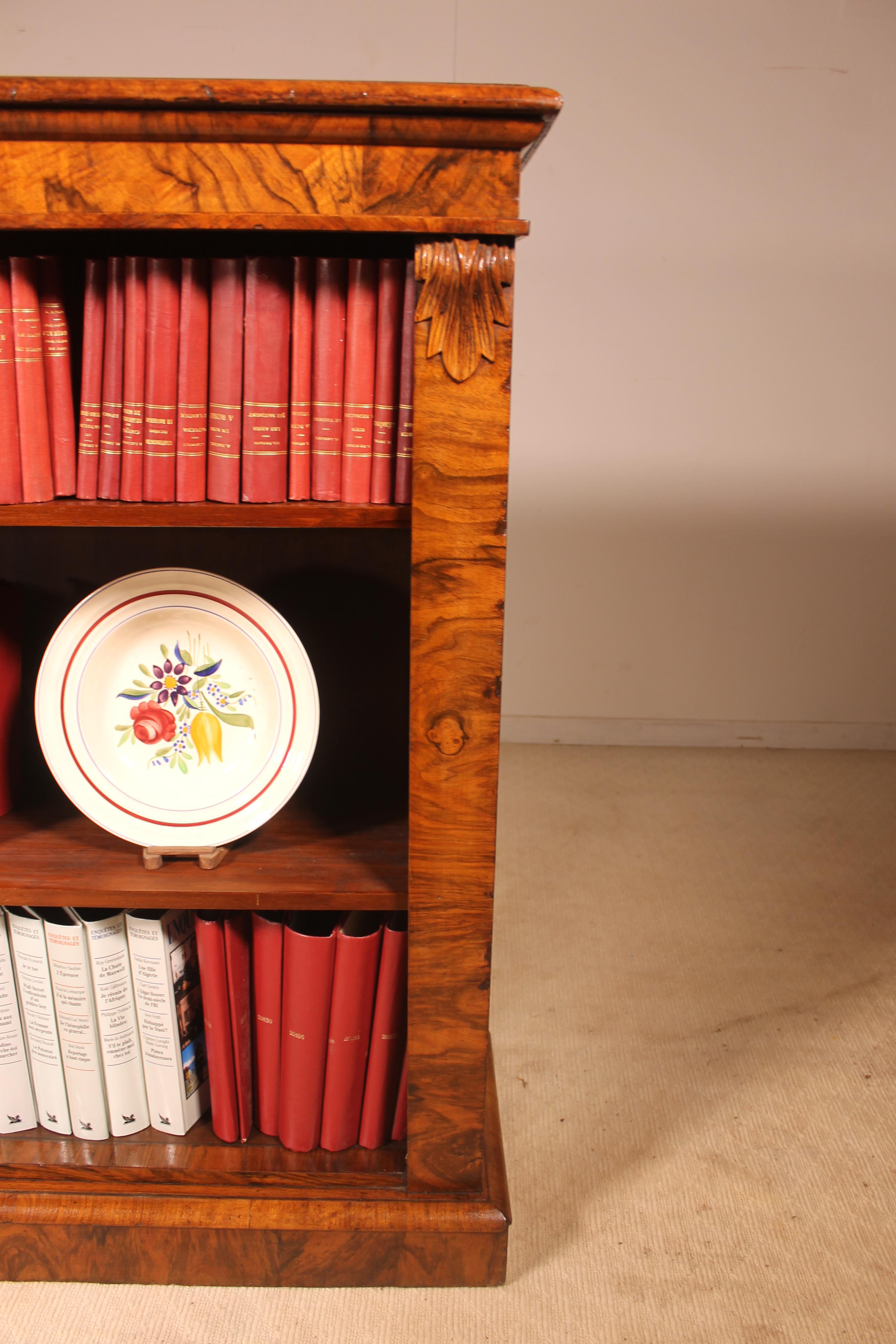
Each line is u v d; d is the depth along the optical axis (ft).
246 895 3.42
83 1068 3.82
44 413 3.06
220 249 3.57
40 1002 3.77
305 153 2.72
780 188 9.19
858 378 9.65
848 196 9.21
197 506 3.05
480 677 3.10
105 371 3.00
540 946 6.37
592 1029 5.49
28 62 8.75
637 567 10.12
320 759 4.60
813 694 10.50
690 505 9.97
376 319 2.95
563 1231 4.07
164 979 3.74
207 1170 3.78
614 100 8.98
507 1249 3.78
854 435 9.79
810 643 10.36
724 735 10.59
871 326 9.52
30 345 2.98
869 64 8.90
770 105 9.01
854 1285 3.83
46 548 4.39
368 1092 3.86
